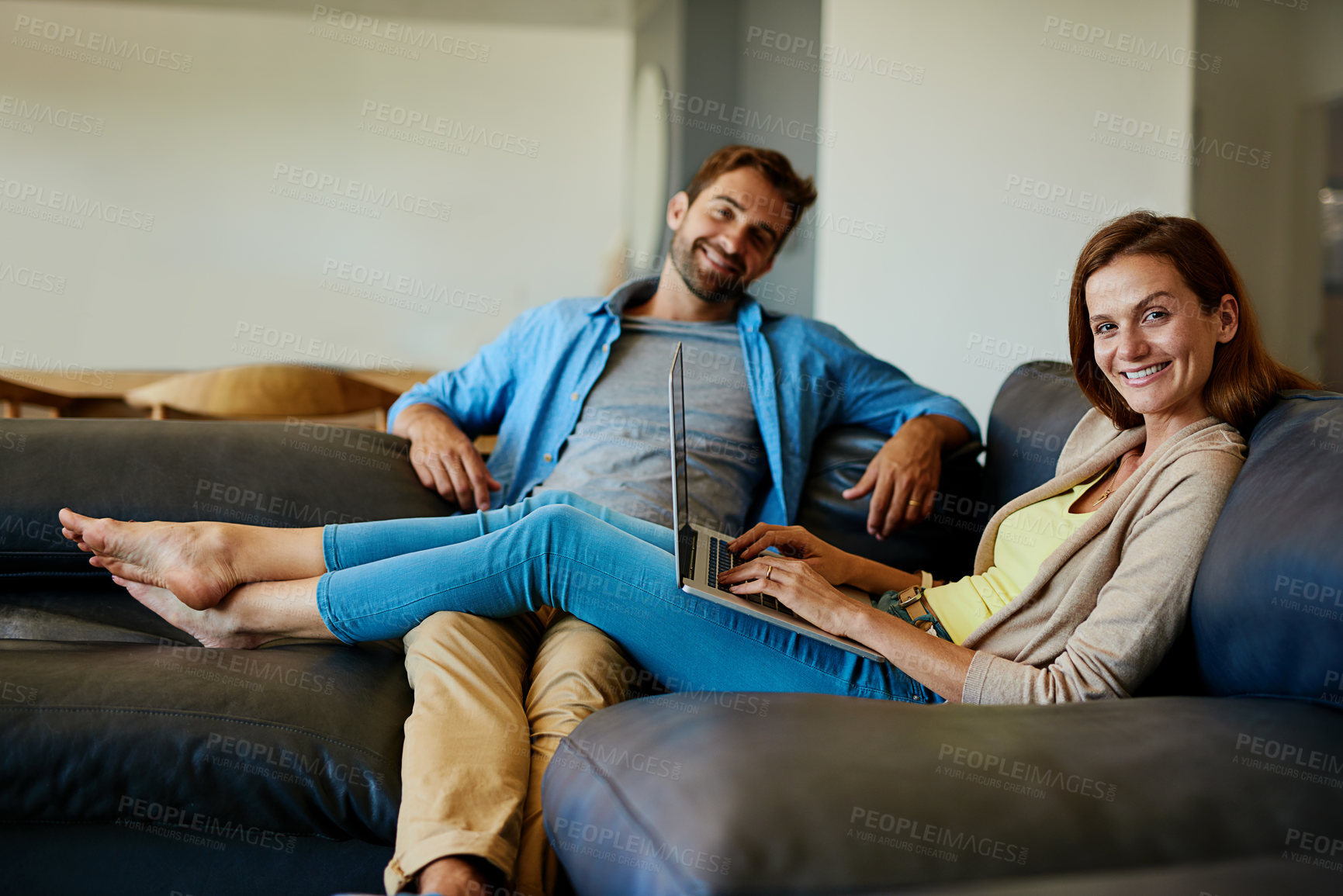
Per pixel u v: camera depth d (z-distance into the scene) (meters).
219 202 7.17
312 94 7.22
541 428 2.02
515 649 1.37
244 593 1.36
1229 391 1.26
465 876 0.99
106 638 1.46
